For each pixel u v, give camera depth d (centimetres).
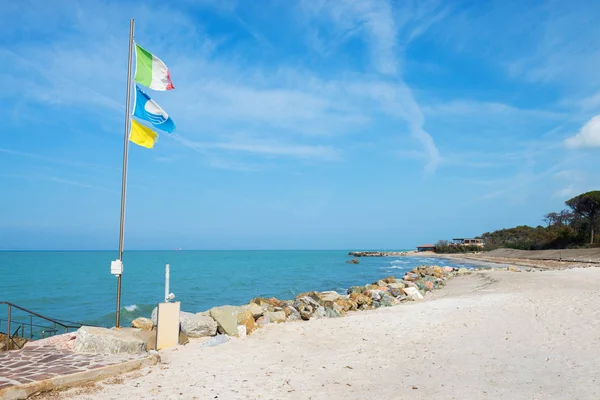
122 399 671
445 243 14500
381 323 1371
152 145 1144
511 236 12025
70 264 8756
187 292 3519
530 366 841
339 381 788
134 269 6938
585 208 7644
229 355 973
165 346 1039
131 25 1103
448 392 711
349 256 15075
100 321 2206
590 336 1048
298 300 2058
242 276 5362
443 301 1906
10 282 4494
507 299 1775
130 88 1098
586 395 663
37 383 673
